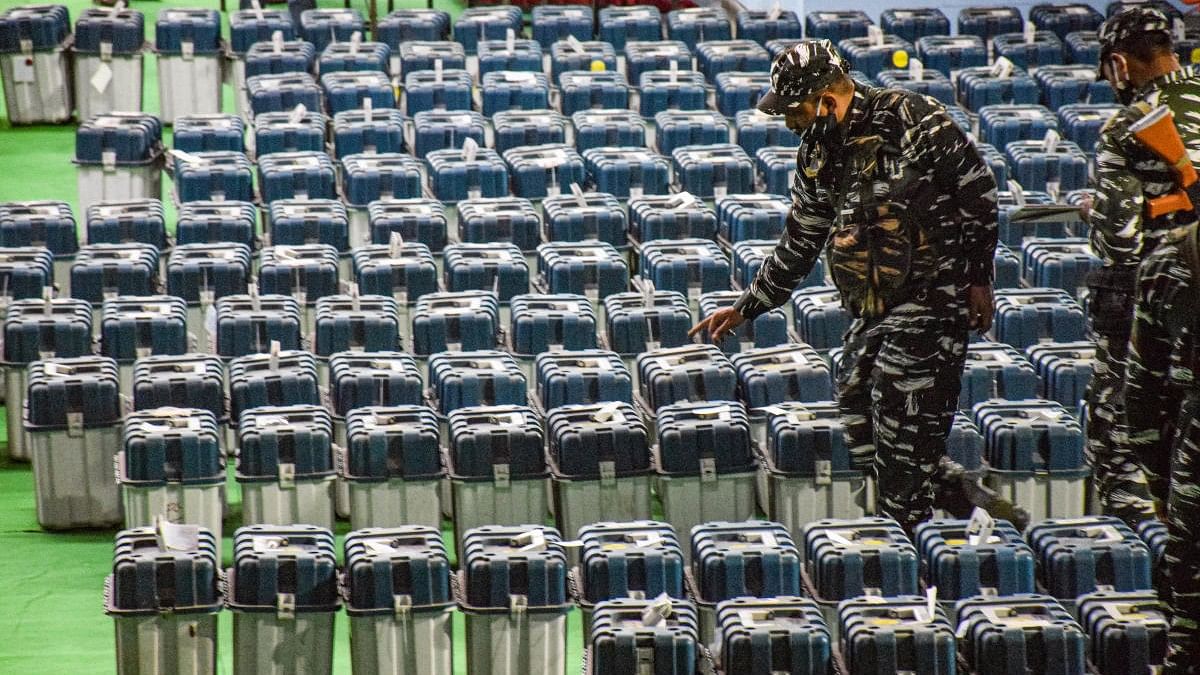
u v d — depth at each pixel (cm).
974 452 2989
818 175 2467
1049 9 6506
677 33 6419
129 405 3331
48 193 5516
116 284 3781
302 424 3000
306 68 5766
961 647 2267
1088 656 2289
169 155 4759
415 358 3506
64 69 6103
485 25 6278
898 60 5700
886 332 2475
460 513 2945
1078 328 3544
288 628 2462
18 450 3612
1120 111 2283
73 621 2964
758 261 3859
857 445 2616
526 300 3581
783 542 2497
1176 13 6169
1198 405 1609
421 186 4600
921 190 2403
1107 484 2689
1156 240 2328
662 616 2244
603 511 2945
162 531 2497
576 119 5066
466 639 2498
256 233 4322
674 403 3195
